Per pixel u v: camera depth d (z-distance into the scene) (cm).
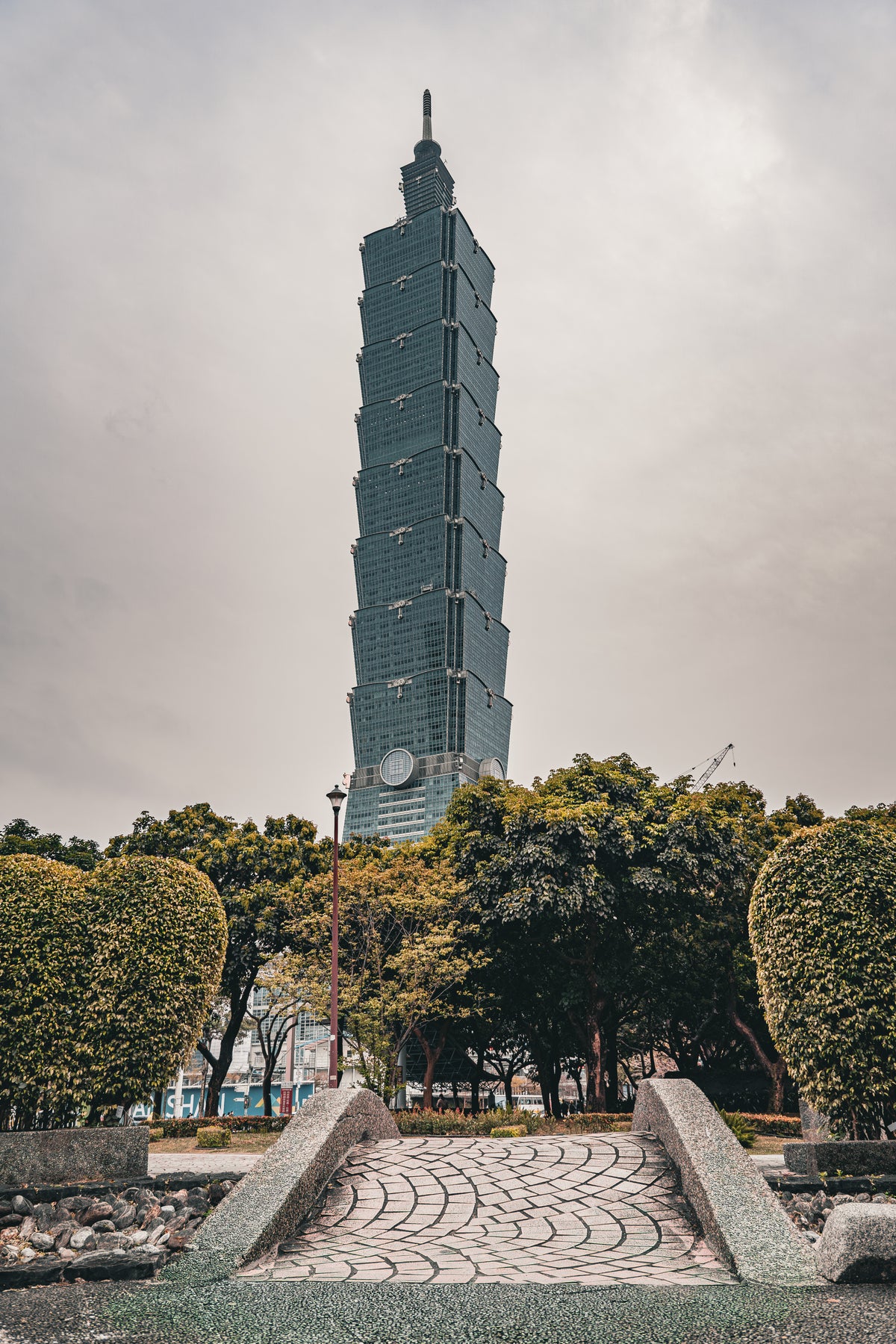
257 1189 850
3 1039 1103
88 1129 983
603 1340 529
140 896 1222
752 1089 3650
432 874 2992
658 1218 839
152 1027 1155
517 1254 759
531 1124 2181
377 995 2883
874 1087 1071
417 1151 1071
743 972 3159
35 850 3381
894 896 1128
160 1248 759
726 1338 526
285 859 3497
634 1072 5450
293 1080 8688
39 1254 772
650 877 2677
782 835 3052
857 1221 676
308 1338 537
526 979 3231
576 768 3081
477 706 19962
